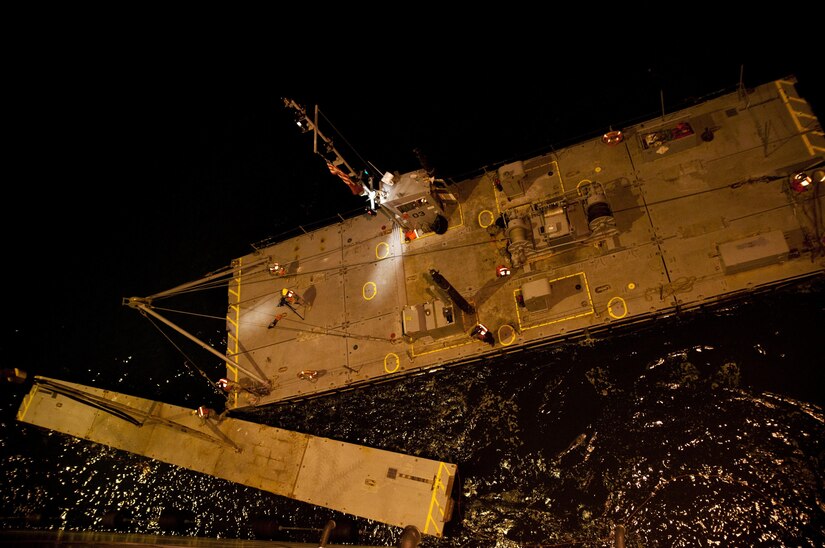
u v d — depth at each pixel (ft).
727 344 55.77
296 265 78.02
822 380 51.47
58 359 82.99
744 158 60.13
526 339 61.77
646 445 54.44
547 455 57.16
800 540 47.55
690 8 72.23
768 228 56.65
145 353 80.38
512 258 64.03
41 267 91.20
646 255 60.08
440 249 70.28
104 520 68.74
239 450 69.15
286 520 63.87
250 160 89.51
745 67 66.44
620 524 52.21
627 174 64.23
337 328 71.87
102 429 75.15
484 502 57.52
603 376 58.75
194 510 67.87
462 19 85.30
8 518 71.67
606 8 77.20
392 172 78.54
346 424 67.46
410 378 66.54
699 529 50.19
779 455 50.52
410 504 59.00
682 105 67.62
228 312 79.20
